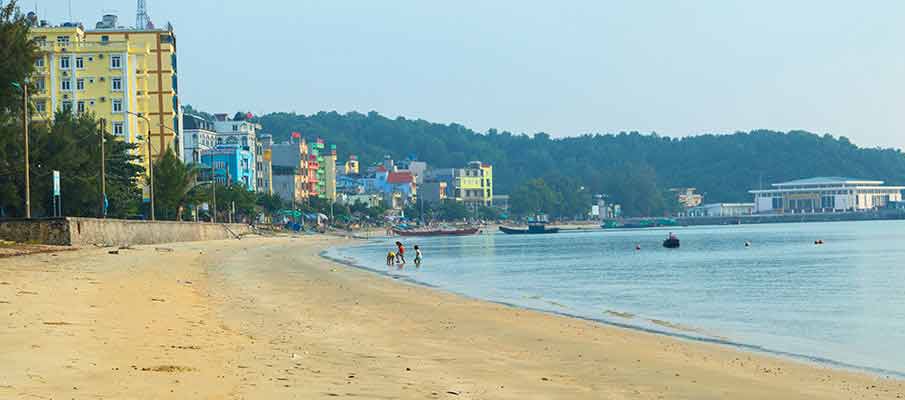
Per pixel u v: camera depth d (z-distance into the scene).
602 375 26.19
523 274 86.62
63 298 37.94
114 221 110.75
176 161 175.25
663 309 52.03
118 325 30.28
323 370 23.72
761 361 30.58
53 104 194.38
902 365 30.78
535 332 37.12
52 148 120.31
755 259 117.81
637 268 98.56
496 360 28.28
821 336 39.56
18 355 22.33
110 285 47.56
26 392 18.00
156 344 26.42
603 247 176.62
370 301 50.28
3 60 93.75
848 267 97.06
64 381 19.50
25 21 98.44
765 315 48.84
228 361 24.09
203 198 185.75
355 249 161.00
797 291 65.88
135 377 20.53
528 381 24.25
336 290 58.06
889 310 51.69
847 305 55.16
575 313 48.81
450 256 134.50
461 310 45.91
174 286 51.66
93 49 195.88
